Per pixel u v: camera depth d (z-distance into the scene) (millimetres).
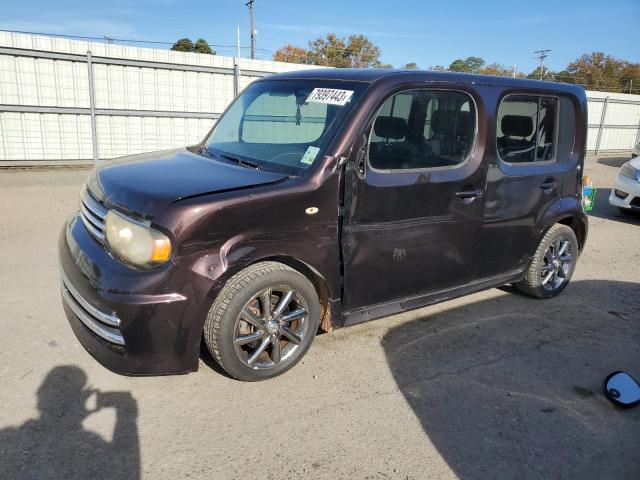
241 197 2898
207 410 2947
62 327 3789
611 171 16438
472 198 3863
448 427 2939
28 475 2377
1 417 2764
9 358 3338
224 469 2506
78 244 3098
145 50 12695
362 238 3369
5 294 4336
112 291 2752
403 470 2578
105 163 3836
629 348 4043
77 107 12336
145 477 2420
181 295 2785
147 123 13258
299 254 3131
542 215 4527
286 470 2525
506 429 2955
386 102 3371
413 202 3541
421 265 3727
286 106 3709
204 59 13508
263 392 3162
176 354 2873
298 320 3328
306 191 3094
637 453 2814
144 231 2746
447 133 3715
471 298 4938
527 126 4281
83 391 3043
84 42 12055
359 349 3787
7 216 7023
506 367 3658
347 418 2961
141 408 2928
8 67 11469
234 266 2893
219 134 4156
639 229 8359
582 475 2621
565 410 3178
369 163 3338
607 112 21922
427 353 3793
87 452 2553
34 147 12125
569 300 5000
